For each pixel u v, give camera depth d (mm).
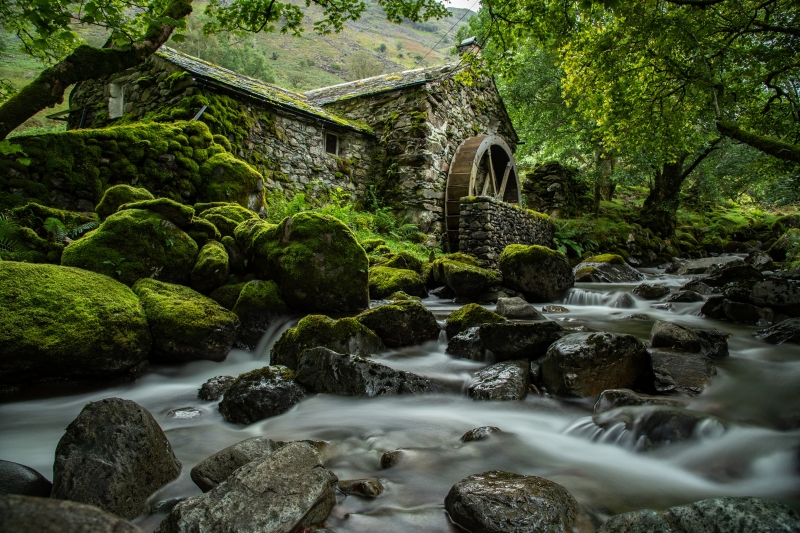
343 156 12133
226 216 6164
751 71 7082
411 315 4582
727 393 3084
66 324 3459
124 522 1077
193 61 10195
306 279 5145
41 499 1055
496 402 3275
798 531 1530
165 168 7074
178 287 4680
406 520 1886
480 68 6887
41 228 5102
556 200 16203
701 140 12008
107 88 10711
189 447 2619
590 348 3234
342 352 3955
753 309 5461
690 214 21375
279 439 2715
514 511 1759
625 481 2215
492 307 6777
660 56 6762
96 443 1940
